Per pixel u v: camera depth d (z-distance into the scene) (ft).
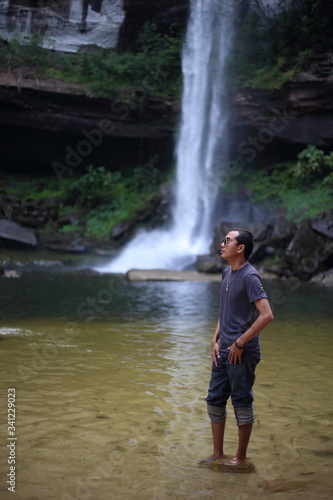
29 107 70.49
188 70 72.79
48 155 78.23
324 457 9.48
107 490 7.98
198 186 73.46
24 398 13.14
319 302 34.94
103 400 13.05
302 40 63.46
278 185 69.15
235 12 68.90
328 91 61.57
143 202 72.18
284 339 21.97
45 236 67.10
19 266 57.72
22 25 69.00
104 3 69.87
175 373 15.99
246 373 9.39
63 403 12.75
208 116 73.31
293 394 13.78
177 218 71.20
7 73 67.82
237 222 60.03
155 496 7.79
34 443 10.02
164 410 12.29
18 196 72.33
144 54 71.36
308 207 61.52
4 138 75.20
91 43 71.82
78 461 9.14
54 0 69.21
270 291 41.86
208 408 9.76
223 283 10.18
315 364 17.39
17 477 8.41
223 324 9.91
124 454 9.52
